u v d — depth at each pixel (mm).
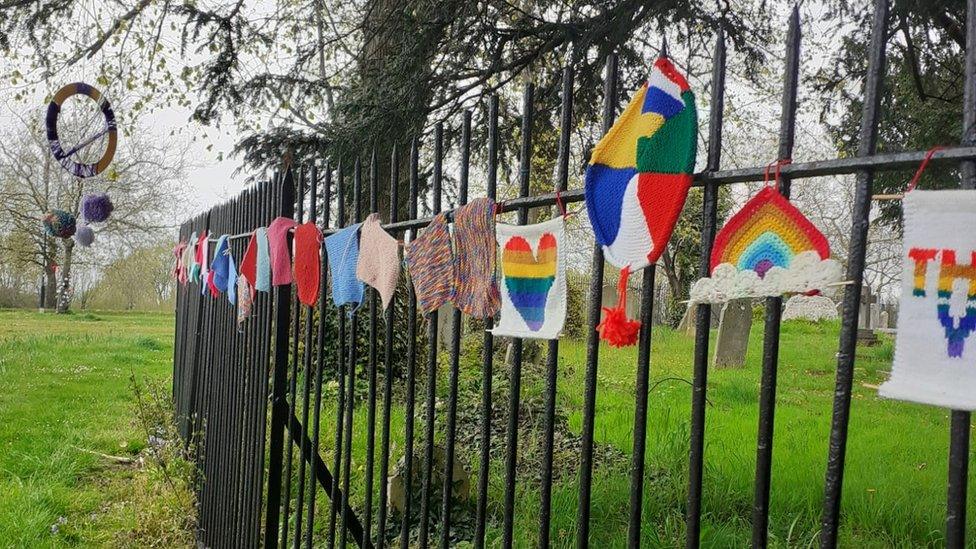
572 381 8094
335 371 7070
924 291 987
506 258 1793
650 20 5184
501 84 6258
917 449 5016
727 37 5512
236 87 6383
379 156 5824
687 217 12477
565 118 1668
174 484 4828
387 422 2367
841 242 17344
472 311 1914
